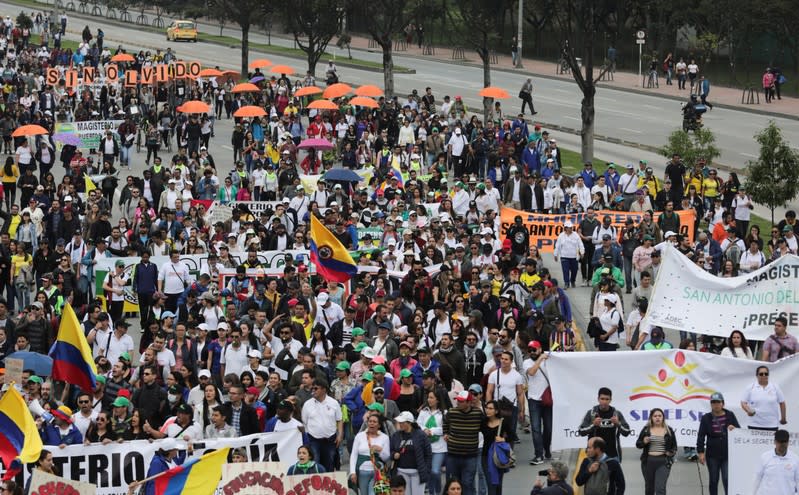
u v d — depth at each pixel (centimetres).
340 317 5000
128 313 6362
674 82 16150
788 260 4525
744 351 4469
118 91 12312
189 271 5988
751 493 3562
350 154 9469
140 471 3684
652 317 4656
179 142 10600
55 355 4053
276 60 17875
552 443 4097
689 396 4081
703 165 7600
